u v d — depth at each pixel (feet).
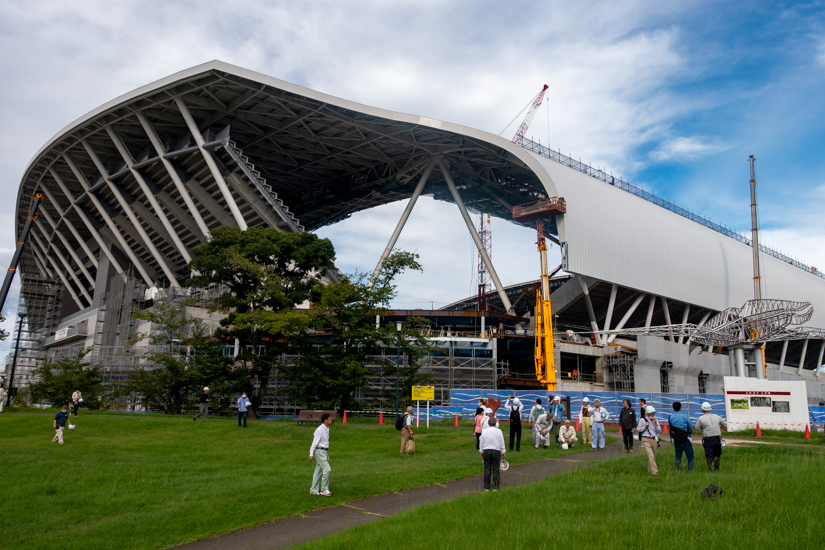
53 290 347.15
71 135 233.76
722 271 281.33
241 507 44.52
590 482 50.80
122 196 245.24
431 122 213.66
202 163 216.95
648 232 249.96
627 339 259.19
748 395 113.19
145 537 38.06
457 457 72.33
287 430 97.96
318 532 38.91
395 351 148.05
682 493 44.19
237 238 143.23
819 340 355.97
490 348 190.19
